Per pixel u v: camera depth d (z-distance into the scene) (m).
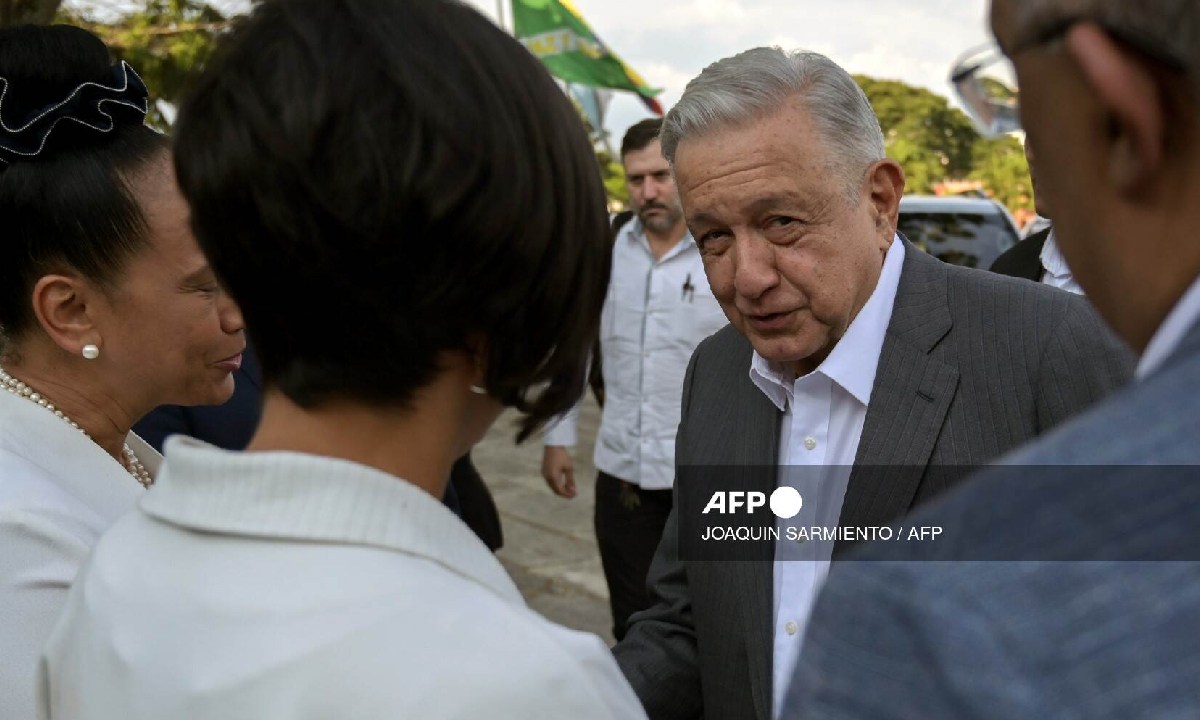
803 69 1.42
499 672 0.60
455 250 0.65
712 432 1.67
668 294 3.52
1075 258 0.57
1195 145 0.50
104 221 1.20
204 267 1.27
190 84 0.71
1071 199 0.55
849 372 1.50
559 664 0.62
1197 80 0.48
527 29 6.85
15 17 4.35
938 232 5.48
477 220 0.65
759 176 1.41
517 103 0.67
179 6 5.26
